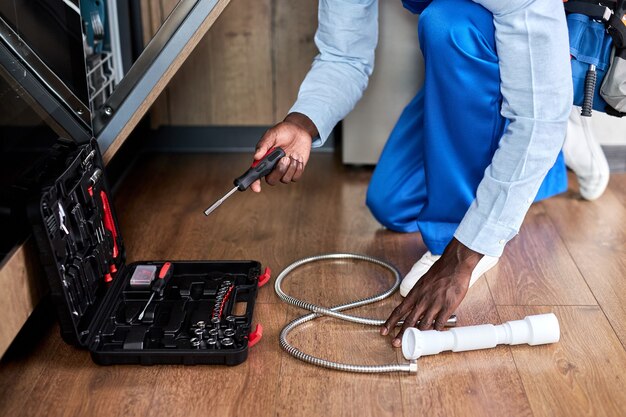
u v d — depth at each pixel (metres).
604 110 1.54
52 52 1.43
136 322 1.41
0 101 1.27
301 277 1.66
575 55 1.46
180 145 2.41
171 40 1.53
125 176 2.22
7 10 1.32
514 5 1.25
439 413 1.23
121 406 1.25
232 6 2.21
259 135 2.40
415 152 1.78
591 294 1.59
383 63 2.08
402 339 1.36
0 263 1.23
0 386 1.30
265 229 1.89
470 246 1.38
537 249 1.78
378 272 1.68
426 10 1.48
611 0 1.43
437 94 1.51
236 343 1.37
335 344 1.42
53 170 1.40
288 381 1.31
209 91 2.31
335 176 2.22
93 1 1.85
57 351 1.40
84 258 1.38
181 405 1.25
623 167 2.25
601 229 1.88
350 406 1.25
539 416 1.23
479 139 1.52
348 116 2.16
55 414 1.23
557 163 1.89
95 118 1.56
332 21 1.63
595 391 1.29
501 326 1.40
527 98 1.30
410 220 1.83
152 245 1.80
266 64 2.27
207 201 2.05
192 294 1.52
